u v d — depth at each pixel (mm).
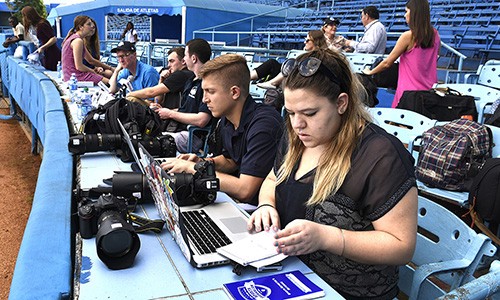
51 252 1285
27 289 1104
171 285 1137
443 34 9469
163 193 1347
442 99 3828
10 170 5137
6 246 3238
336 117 1280
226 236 1401
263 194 1579
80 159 2256
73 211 1667
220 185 1856
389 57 4324
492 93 4012
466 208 2643
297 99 1244
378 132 1294
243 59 2115
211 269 1225
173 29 16562
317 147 1403
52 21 17266
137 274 1181
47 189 1799
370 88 4336
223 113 2119
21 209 3965
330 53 1268
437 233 1585
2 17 26000
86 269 1194
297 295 1106
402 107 3982
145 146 2207
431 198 3133
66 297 1114
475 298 945
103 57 11094
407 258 1230
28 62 7395
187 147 3357
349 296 1340
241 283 1148
